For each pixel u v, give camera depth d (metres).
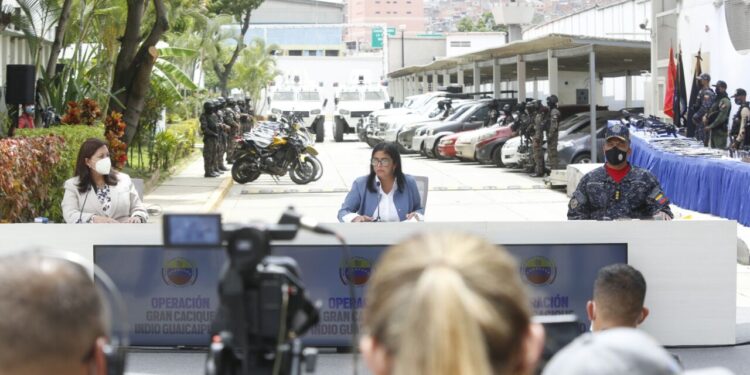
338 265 7.14
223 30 58.06
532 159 26.84
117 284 7.24
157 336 7.25
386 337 1.75
